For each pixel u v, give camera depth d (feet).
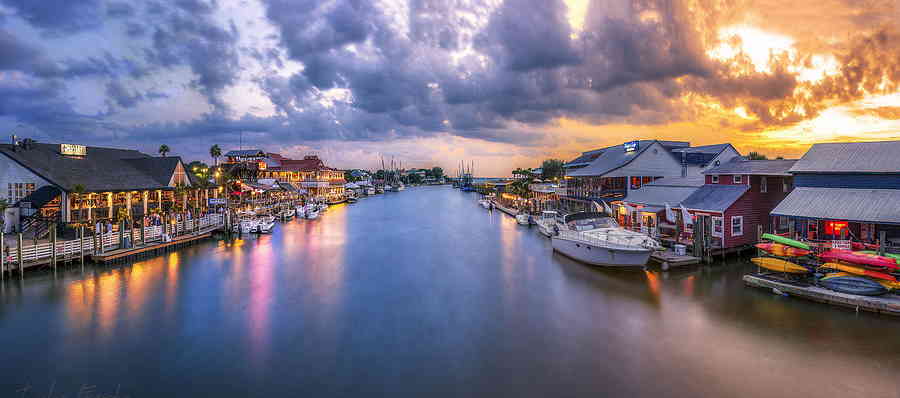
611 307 68.85
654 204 119.24
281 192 274.16
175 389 44.65
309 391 44.16
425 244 137.49
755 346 52.06
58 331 60.13
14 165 114.11
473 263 106.52
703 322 60.39
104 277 89.61
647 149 148.36
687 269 89.92
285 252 122.72
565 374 47.01
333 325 62.90
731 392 42.22
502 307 70.59
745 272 85.97
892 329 54.85
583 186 171.73
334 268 101.55
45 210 112.27
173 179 155.02
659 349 52.54
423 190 632.38
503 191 360.48
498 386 44.78
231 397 43.09
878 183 77.82
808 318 59.67
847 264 65.62
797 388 42.52
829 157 86.79
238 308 70.79
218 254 118.42
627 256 89.10
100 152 155.02
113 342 56.54
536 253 119.24
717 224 98.17
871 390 41.73
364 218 224.12
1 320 64.08
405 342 56.49
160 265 102.73
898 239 74.28
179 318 65.62
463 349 54.03
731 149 151.64
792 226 87.04
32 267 90.07
